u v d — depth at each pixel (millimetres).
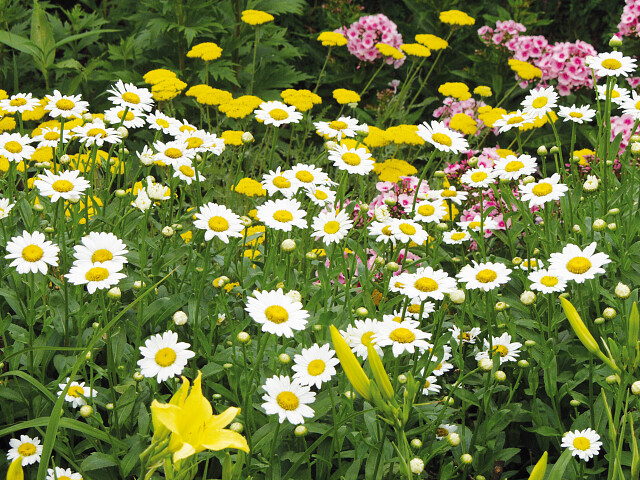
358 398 2309
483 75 4637
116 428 2236
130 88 2604
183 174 2498
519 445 2453
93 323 2324
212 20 4234
